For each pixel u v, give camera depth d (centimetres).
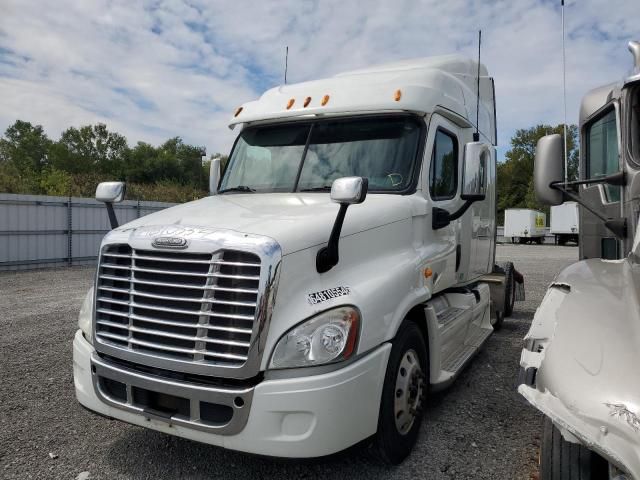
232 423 274
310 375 275
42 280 1327
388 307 322
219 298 283
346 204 295
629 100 321
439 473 336
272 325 277
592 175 416
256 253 277
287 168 444
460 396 484
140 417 306
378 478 330
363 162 422
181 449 370
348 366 286
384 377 314
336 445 277
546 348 215
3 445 376
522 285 938
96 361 324
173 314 296
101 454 363
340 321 287
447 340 460
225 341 279
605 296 233
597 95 419
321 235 309
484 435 395
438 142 452
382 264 348
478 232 600
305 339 278
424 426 411
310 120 457
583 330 210
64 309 907
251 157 471
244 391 272
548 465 233
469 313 526
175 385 287
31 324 780
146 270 303
